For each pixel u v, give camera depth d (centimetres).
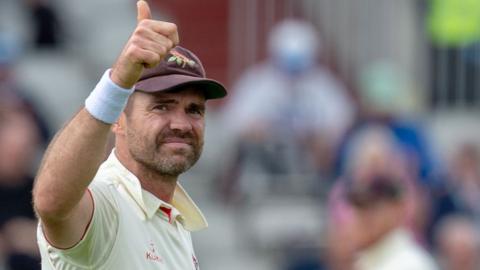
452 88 4491
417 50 4484
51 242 1598
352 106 4362
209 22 4500
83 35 4681
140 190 1686
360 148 4034
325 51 4422
